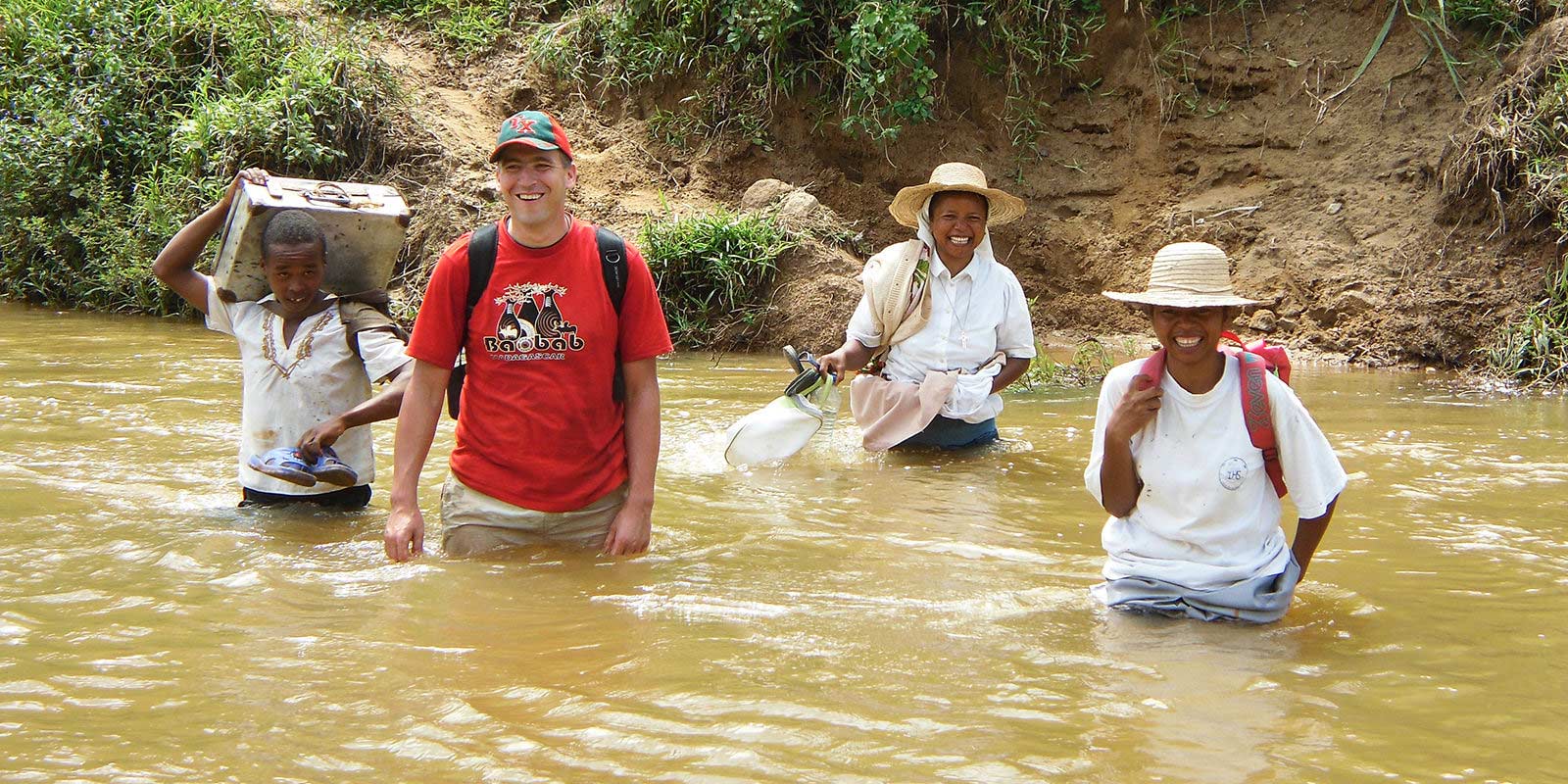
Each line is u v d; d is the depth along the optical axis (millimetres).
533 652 3211
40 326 10078
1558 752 2684
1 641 3242
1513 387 7781
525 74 11672
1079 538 4426
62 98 11953
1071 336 9867
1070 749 2668
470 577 3863
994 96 10695
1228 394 3457
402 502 4078
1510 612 3605
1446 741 2732
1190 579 3496
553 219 4047
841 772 2553
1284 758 2643
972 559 4141
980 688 2996
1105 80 10555
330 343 4602
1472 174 8820
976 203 6016
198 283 4793
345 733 2711
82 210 11594
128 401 6652
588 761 2588
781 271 9625
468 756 2605
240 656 3158
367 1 12461
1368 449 5809
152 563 3938
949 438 6027
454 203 10531
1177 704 2914
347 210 4527
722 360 8977
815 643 3297
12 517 4406
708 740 2689
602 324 4109
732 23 10766
